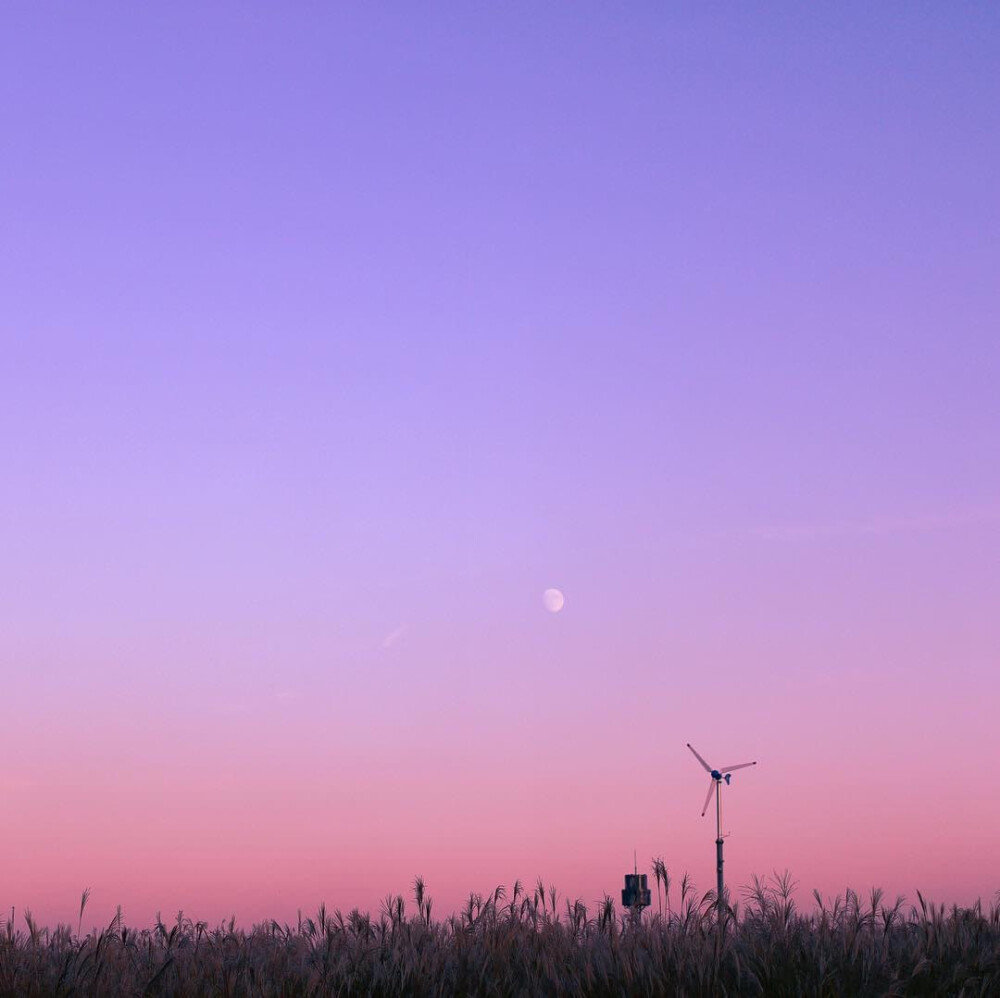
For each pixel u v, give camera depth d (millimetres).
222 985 19031
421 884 22594
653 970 18703
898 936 20016
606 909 21656
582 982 18875
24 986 18531
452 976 19312
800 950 19000
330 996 18797
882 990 17578
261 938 22031
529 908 22484
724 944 19688
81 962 19094
